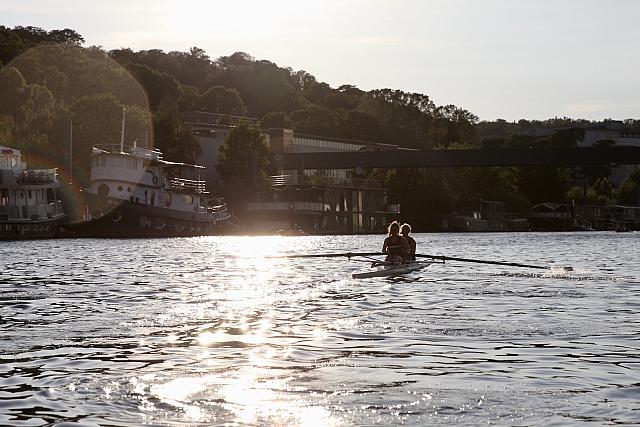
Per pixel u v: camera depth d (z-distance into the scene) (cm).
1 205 8094
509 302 2108
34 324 1689
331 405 991
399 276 2995
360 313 1873
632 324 1670
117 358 1291
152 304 2081
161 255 5047
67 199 9869
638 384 1096
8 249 5900
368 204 14762
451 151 13162
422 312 1891
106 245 6775
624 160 11894
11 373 1172
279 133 15538
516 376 1149
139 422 918
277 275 3166
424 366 1220
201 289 2536
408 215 16175
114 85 17075
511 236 11144
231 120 18175
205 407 980
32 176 8288
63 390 1065
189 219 9969
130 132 11562
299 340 1473
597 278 2973
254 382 1111
